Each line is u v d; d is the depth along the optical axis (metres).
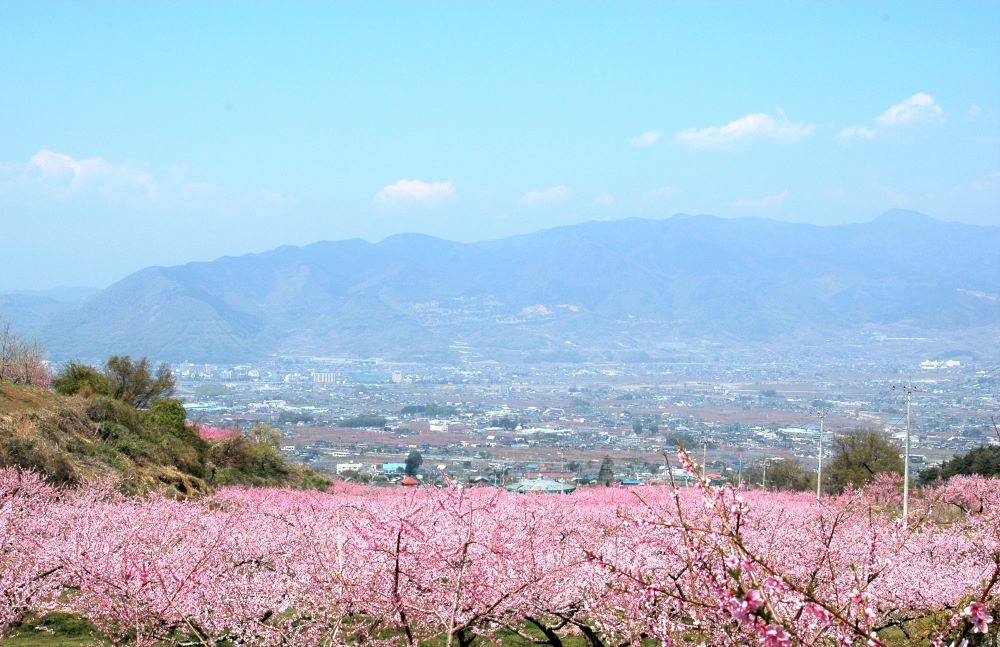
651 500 33.16
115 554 17.38
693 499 28.17
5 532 20.25
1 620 17.28
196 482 43.06
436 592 14.05
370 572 14.38
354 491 58.84
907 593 17.58
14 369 49.69
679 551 10.65
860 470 69.50
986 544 21.83
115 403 46.28
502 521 17.00
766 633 6.84
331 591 14.86
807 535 20.44
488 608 13.92
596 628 15.40
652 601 9.86
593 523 28.81
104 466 36.59
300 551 19.52
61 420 38.72
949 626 8.30
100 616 16.73
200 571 16.58
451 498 14.73
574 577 15.64
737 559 7.62
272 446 69.81
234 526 22.25
